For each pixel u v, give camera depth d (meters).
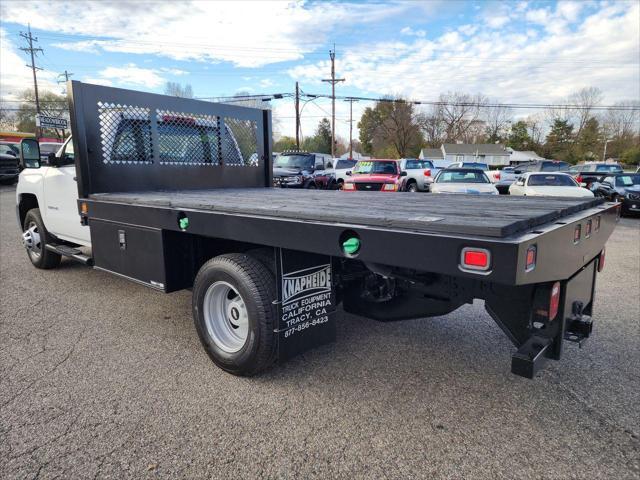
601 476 2.10
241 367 2.91
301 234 2.20
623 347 3.61
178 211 2.93
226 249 3.32
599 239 2.89
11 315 4.30
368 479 2.09
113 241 3.61
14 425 2.49
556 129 77.25
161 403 2.72
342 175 20.08
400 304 3.08
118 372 3.13
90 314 4.34
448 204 2.98
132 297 4.88
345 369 3.19
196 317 3.16
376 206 2.75
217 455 2.25
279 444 2.34
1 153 21.98
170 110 4.68
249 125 5.57
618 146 73.88
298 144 36.75
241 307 2.98
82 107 3.95
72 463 2.18
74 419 2.55
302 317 2.87
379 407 2.70
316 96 36.38
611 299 5.01
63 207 5.10
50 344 3.62
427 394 2.85
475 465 2.18
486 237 1.65
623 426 2.50
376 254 1.91
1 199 16.73
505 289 2.33
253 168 5.66
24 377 3.05
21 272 5.94
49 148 19.59
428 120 82.19
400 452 2.28
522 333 2.31
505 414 2.62
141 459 2.22
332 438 2.39
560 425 2.51
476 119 82.94
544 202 3.15
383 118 80.12
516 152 77.94
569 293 2.38
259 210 2.47
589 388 2.93
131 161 4.38
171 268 3.19
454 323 4.13
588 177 16.78
